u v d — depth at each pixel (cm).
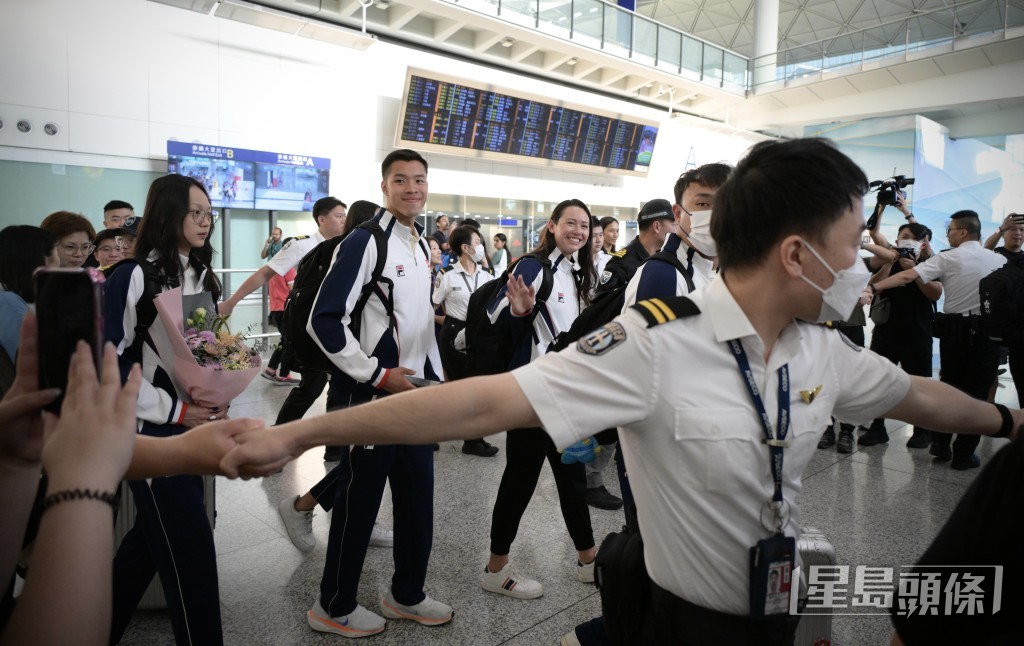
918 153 1170
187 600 151
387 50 834
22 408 62
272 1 753
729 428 80
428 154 893
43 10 589
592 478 303
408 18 820
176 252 162
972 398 102
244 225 739
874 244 418
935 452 387
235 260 733
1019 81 1036
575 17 960
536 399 81
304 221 790
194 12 675
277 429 80
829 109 1248
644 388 82
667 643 89
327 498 243
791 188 77
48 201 605
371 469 186
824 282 79
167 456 81
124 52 636
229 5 668
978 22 1043
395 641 191
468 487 321
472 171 951
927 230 466
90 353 63
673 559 87
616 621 98
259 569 235
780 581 82
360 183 821
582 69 1050
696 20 1559
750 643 84
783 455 83
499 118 934
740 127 1378
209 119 692
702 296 89
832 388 91
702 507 83
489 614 207
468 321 258
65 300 62
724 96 1284
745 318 82
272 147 740
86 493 57
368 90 820
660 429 83
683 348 82
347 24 822
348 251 188
